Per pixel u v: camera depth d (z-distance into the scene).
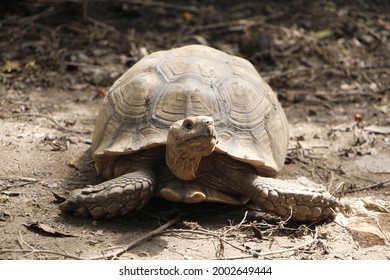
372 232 5.86
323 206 5.99
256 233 5.75
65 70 10.52
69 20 12.37
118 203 5.75
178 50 6.90
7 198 6.12
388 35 13.09
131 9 13.09
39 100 9.27
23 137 7.75
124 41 11.80
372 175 7.55
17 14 12.28
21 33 11.46
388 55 12.23
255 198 6.02
